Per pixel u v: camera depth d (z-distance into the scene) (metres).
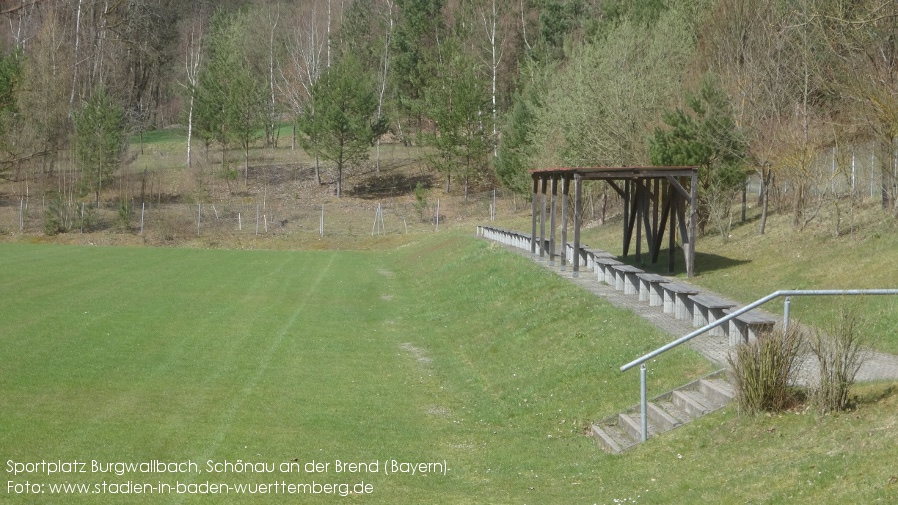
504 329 18.81
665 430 10.31
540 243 28.06
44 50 57.34
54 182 58.88
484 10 67.88
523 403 13.28
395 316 23.72
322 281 31.34
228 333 20.00
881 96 20.66
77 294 25.81
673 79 35.72
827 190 26.02
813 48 27.38
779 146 24.80
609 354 13.93
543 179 28.11
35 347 17.34
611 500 8.63
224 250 44.53
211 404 13.31
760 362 9.65
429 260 35.81
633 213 26.94
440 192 62.81
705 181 27.14
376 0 83.62
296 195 62.28
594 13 63.50
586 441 11.02
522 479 9.84
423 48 70.31
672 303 16.08
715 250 26.62
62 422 11.82
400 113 69.50
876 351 12.08
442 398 14.42
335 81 61.72
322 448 11.13
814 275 19.61
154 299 25.28
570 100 39.41
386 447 11.34
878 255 19.25
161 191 61.88
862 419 8.73
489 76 67.25
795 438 8.76
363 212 57.84
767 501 7.36
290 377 15.61
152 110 85.56
